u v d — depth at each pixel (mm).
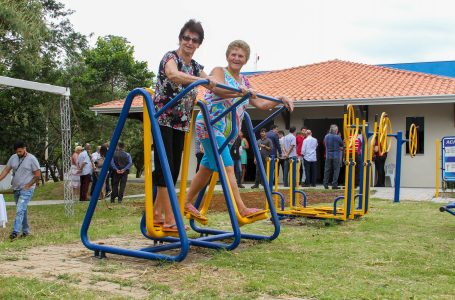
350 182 7691
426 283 3920
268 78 22688
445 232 6602
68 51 29016
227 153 5441
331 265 4461
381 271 4281
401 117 18375
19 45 18531
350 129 7906
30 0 18562
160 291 3609
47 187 19156
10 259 4766
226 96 5172
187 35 4879
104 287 3732
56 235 6957
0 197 8234
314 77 21938
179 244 5062
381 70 22031
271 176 8172
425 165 17969
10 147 24484
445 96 16953
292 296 3500
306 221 7707
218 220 8125
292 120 19781
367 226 7129
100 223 8867
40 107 25031
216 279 3926
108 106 20844
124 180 13875
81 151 15648
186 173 5219
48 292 3533
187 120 5039
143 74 31578
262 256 4805
